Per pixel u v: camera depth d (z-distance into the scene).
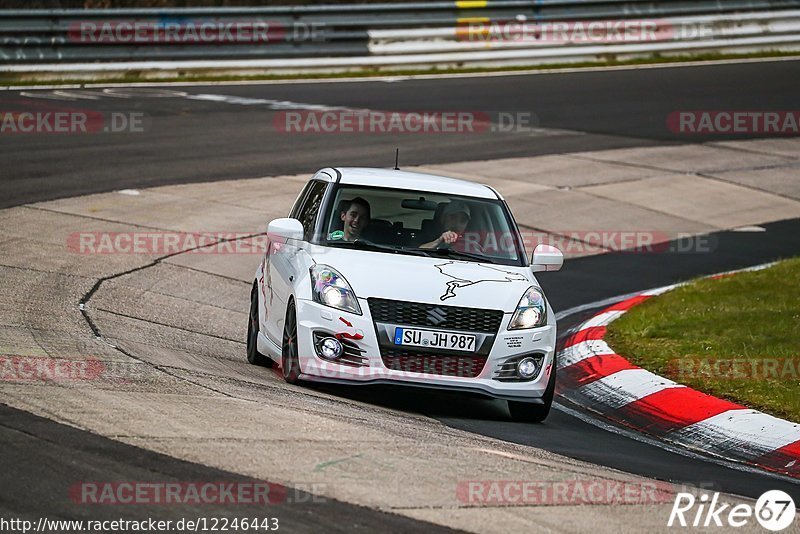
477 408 29.44
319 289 27.59
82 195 53.00
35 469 18.50
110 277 40.09
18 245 42.84
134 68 90.81
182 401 23.78
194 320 36.66
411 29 100.19
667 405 29.69
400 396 29.50
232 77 93.31
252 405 24.17
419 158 67.06
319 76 95.69
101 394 23.62
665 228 57.75
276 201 55.62
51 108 75.88
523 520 18.14
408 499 18.61
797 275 45.38
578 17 105.00
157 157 63.16
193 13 92.31
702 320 38.53
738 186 67.00
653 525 18.62
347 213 30.42
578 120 81.69
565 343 37.94
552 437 26.28
